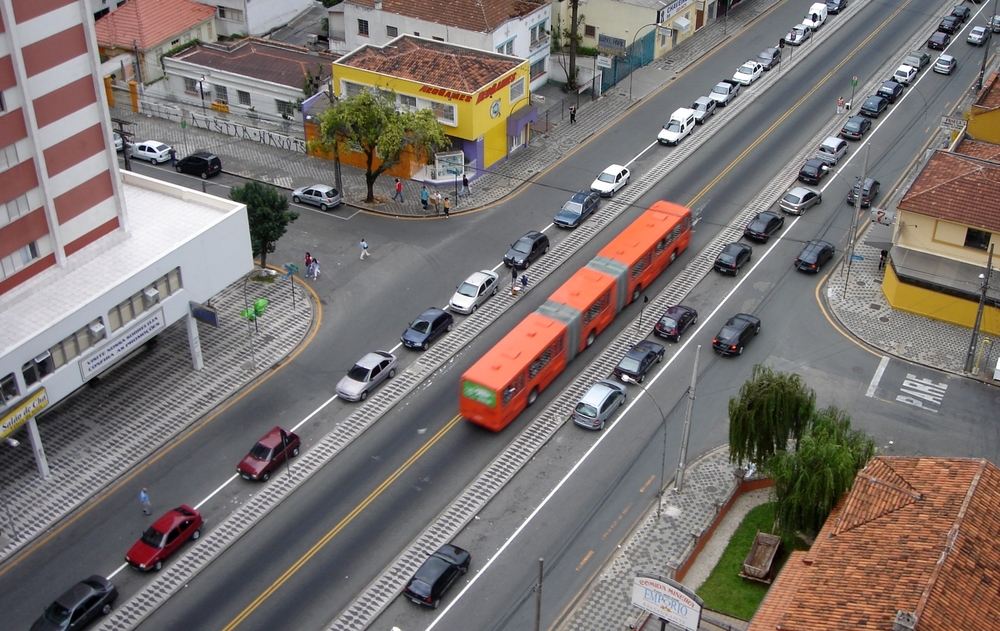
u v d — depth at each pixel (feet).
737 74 314.14
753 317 208.33
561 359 195.93
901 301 214.90
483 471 176.45
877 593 119.96
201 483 173.47
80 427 183.11
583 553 161.48
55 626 145.07
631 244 218.79
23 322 167.94
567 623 149.79
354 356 202.90
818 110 299.58
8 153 163.32
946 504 130.52
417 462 178.50
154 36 308.19
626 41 325.21
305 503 170.30
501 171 268.41
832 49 338.13
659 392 194.59
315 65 292.20
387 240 239.50
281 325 210.59
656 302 220.23
